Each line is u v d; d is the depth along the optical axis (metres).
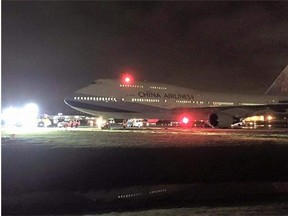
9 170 15.87
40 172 15.59
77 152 21.48
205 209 9.62
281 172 16.11
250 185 13.62
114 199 11.44
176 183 13.98
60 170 16.08
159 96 58.56
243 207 9.84
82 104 56.09
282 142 29.47
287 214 8.86
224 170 16.47
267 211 9.22
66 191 12.56
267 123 88.50
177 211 9.38
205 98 62.78
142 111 57.41
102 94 56.53
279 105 52.12
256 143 28.34
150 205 10.53
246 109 52.94
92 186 13.29
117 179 14.57
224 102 64.69
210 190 12.66
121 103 56.38
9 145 25.48
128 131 50.47
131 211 9.66
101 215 9.20
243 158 19.80
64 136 36.91
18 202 10.97
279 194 12.05
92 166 17.05
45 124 74.88
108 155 20.36
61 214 9.57
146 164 17.72
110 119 62.31
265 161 18.88
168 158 19.56
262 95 71.25
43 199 11.41
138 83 59.03
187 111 54.44
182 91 61.44
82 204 10.79
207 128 67.81
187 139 32.94
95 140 31.08
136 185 13.58
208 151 22.44
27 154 20.38
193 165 17.64
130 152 21.67
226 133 45.50
